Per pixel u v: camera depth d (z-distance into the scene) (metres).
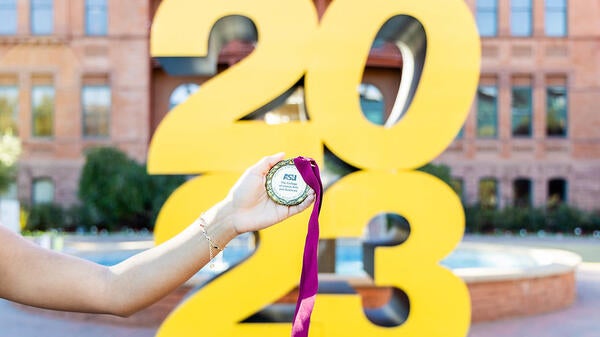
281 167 1.56
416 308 3.65
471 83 3.84
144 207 18.92
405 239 3.87
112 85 21.48
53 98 21.81
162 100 22.19
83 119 21.72
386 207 3.71
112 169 18.47
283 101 4.18
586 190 22.41
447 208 3.73
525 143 22.52
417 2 3.82
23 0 21.62
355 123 3.75
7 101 21.75
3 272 1.25
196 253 1.40
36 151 21.58
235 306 3.54
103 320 6.20
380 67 21.62
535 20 22.59
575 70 22.59
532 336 5.63
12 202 14.55
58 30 21.62
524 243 16.36
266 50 3.75
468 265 9.77
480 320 6.30
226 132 3.70
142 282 1.32
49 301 1.28
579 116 22.53
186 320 3.52
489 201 22.61
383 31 4.17
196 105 3.70
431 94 3.82
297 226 3.58
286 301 6.07
